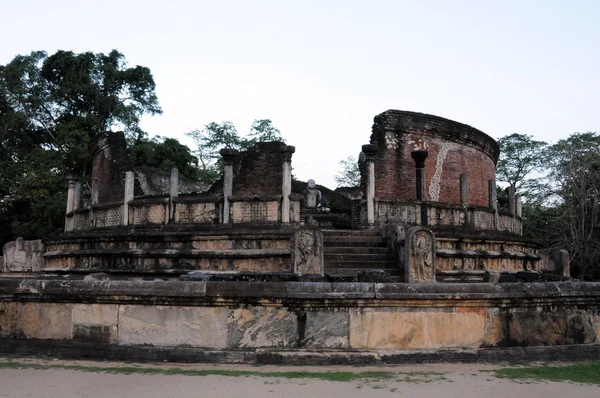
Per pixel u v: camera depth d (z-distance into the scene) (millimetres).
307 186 26656
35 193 34562
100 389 5934
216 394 5730
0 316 8180
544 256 22406
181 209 16156
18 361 7473
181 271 15109
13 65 40125
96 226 18297
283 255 14688
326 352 7426
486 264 17594
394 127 22391
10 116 38438
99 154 25625
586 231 34188
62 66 40906
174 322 7664
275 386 6078
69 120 42000
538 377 6734
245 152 24688
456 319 7844
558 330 8234
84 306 7941
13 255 23344
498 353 7727
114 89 42969
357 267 13766
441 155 23547
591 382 6543
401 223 16641
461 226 17672
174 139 41344
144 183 30359
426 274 12938
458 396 5785
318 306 7625
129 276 15891
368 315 7688
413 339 7699
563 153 36062
